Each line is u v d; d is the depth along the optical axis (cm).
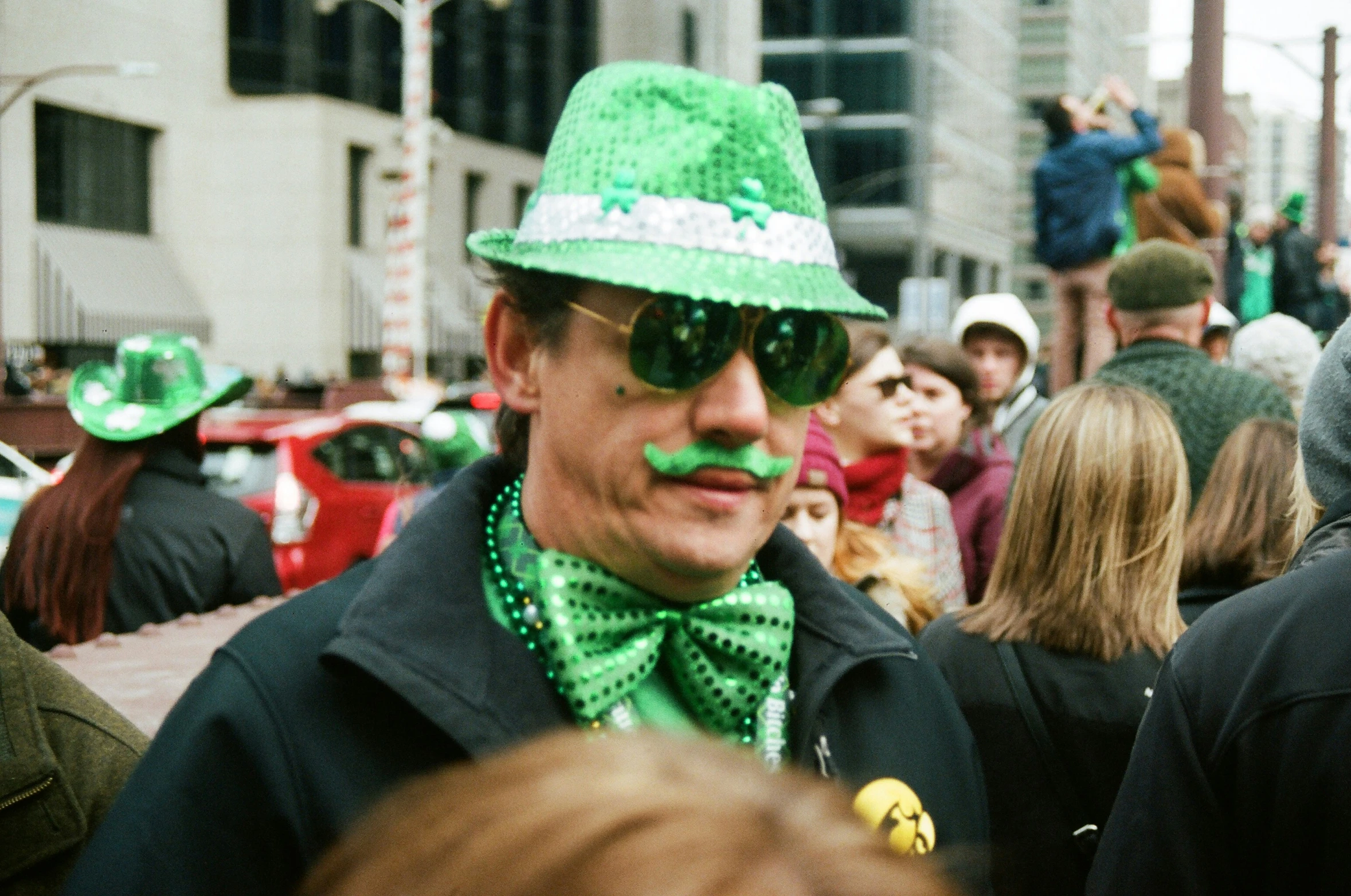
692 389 138
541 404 148
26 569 359
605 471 142
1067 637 261
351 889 65
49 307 3184
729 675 148
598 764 66
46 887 157
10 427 1466
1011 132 6775
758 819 61
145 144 3566
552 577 143
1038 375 1017
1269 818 167
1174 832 174
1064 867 257
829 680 153
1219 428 372
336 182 3766
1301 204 1101
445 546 144
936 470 456
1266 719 167
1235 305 1061
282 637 138
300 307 3694
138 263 3453
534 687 140
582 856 59
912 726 159
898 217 5372
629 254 136
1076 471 263
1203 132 969
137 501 367
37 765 156
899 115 5372
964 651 271
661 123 140
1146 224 707
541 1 4562
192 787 130
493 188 4362
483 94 4391
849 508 376
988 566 443
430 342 3878
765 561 166
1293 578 175
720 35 5109
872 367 373
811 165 150
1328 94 1725
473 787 66
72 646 353
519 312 150
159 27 3525
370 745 132
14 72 3152
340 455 972
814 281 143
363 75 4006
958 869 149
